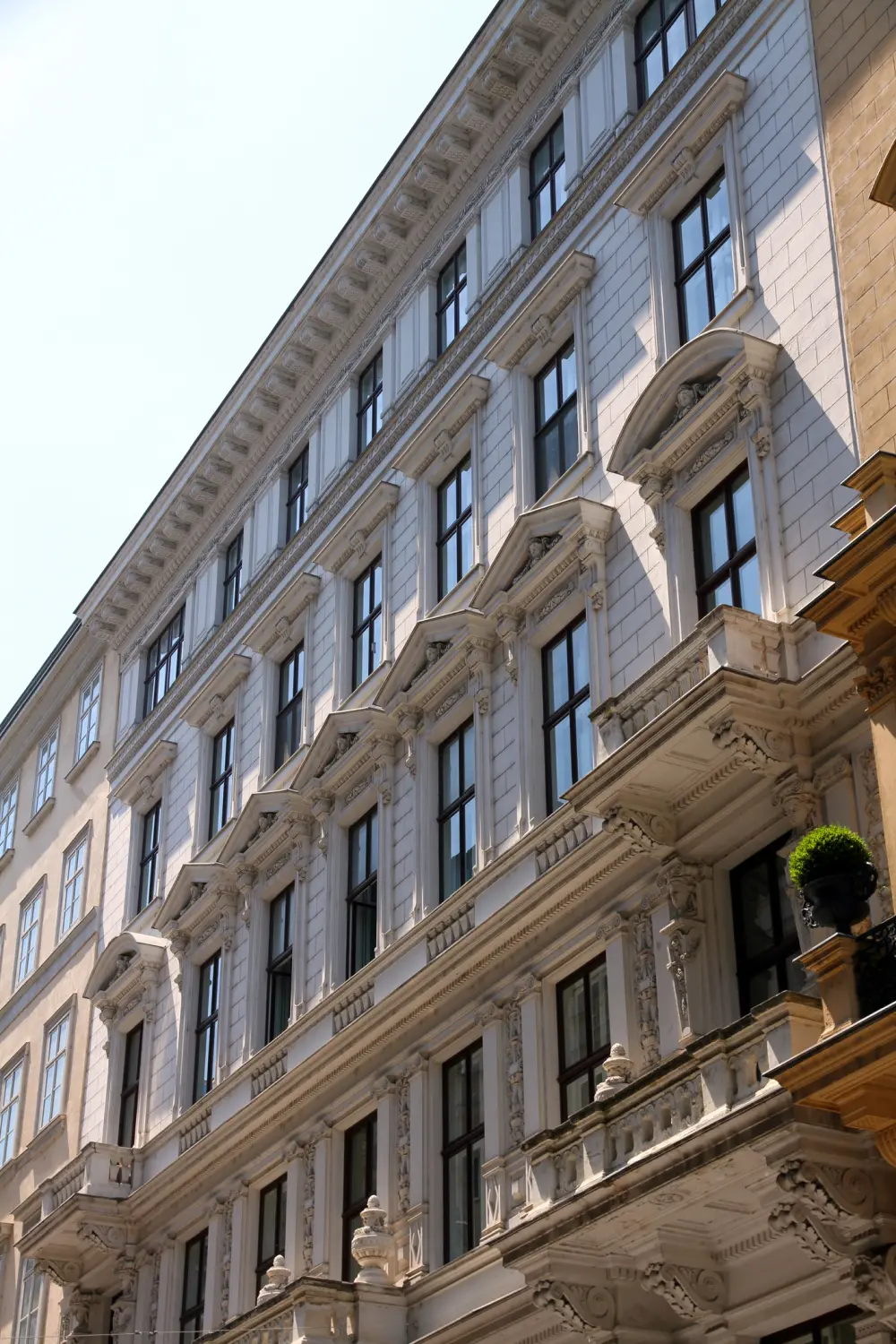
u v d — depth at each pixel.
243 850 37.06
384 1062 30.31
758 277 26.88
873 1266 19.05
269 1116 33.22
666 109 30.66
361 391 39.72
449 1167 28.31
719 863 24.25
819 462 24.17
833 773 22.33
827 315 24.94
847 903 19.09
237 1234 33.31
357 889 33.41
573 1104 25.77
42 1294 42.88
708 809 24.08
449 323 36.66
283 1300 27.67
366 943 32.66
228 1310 32.72
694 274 28.72
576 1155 22.50
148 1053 39.94
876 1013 17.50
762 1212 21.06
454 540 33.62
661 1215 21.30
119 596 48.62
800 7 27.78
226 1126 34.25
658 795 24.39
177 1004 39.09
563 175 33.62
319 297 39.94
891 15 25.64
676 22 31.58
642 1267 22.20
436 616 31.89
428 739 31.97
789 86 27.44
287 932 35.62
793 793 22.56
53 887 50.88
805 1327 21.17
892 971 18.50
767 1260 21.56
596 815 24.88
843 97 26.06
